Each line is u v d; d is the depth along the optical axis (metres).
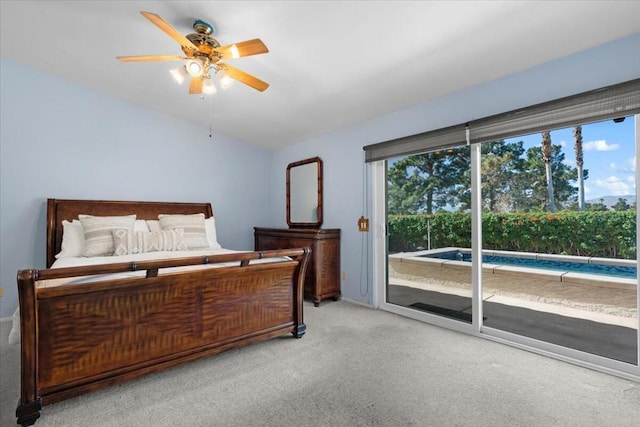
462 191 2.86
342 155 3.79
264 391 1.78
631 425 1.47
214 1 1.90
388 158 3.23
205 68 2.11
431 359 2.17
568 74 2.10
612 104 1.88
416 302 3.35
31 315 1.47
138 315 1.79
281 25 2.08
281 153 4.83
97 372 1.67
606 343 2.28
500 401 1.67
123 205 3.61
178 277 1.88
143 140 3.84
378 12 1.87
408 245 3.31
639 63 1.83
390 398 1.70
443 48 2.15
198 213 4.12
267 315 2.37
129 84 3.32
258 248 4.48
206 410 1.60
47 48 2.75
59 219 3.21
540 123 2.18
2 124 3.04
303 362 2.13
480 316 2.59
